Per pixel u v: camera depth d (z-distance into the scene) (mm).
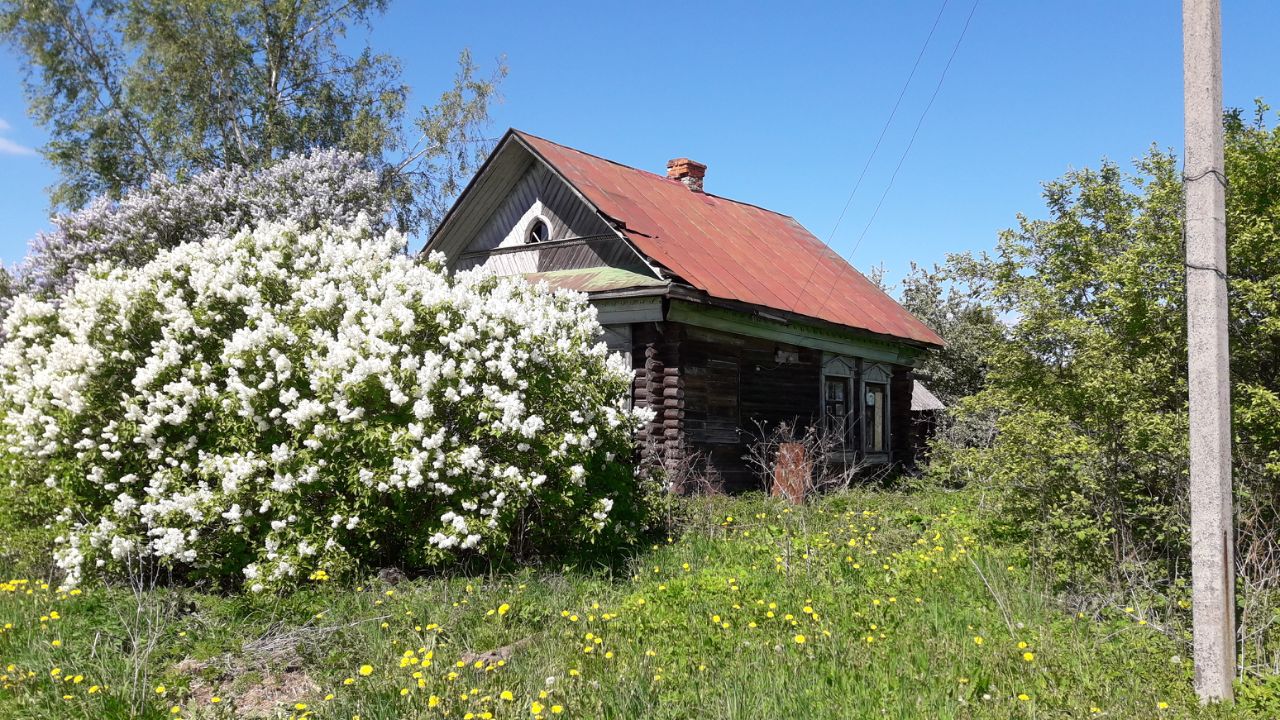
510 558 8258
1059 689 5203
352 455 7777
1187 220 5398
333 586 7273
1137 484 6859
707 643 6055
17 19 23922
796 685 5215
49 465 8133
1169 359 6902
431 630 6098
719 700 5008
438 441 7504
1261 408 6238
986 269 10258
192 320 8281
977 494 9852
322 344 8008
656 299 12961
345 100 26188
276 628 6430
